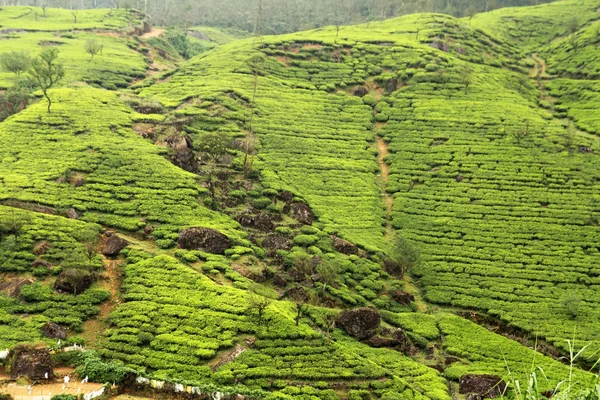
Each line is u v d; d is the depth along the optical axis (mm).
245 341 53250
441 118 115000
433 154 103812
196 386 45031
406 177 98312
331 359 52188
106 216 71625
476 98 124000
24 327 50906
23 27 166125
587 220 85062
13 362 44000
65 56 140250
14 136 89375
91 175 79625
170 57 176875
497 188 93500
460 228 85500
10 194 72062
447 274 76938
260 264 69625
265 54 140875
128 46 166625
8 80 117875
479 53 156000
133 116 101812
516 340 66188
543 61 163750
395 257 77188
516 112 118375
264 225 78625
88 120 96688
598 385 16609
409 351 60750
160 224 72062
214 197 81125
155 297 58062
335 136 108938
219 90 117062
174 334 53125
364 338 60469
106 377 44594
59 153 84688
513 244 81812
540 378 56031
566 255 79188
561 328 66812
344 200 91062
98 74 131625
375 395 48844
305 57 142250
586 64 146750
